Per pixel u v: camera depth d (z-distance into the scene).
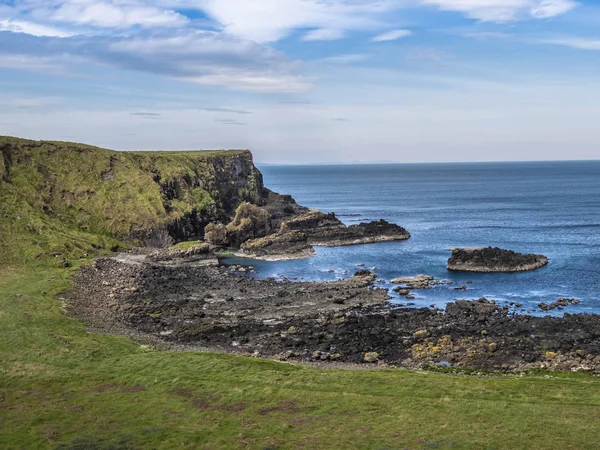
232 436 37.97
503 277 107.00
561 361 59.31
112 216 141.88
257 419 41.09
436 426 39.81
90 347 59.19
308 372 52.91
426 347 64.56
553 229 168.88
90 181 150.12
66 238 123.50
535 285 100.19
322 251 140.75
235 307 84.62
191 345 66.38
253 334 71.56
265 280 105.56
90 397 45.06
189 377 50.50
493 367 58.50
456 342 65.94
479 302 86.94
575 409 43.06
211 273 112.81
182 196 165.12
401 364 60.25
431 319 76.94
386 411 42.84
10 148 145.88
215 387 47.72
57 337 61.47
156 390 47.09
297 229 158.12
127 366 53.75
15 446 35.66
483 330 70.62
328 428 39.56
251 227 150.12
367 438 37.84
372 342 67.50
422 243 149.62
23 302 76.81
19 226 119.94
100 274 104.25
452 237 158.62
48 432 37.91
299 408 43.38
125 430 38.66
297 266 122.31
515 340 66.25
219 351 63.78
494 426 39.72
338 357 62.41
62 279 94.75
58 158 152.62
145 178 156.38
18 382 47.84
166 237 141.50
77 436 37.41
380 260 127.50
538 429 39.09
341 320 76.75
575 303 87.00
